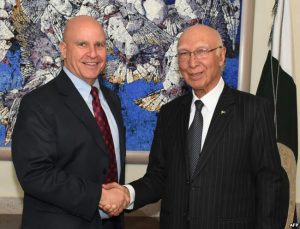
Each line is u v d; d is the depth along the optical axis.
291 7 2.52
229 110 1.59
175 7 2.48
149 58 2.50
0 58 2.46
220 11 2.49
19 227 2.38
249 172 1.59
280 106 2.32
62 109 1.56
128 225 2.45
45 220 1.55
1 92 2.48
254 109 1.58
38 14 2.45
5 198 2.53
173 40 2.49
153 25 2.49
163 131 1.78
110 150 1.67
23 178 1.51
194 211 1.54
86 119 1.58
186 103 1.74
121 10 2.47
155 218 2.55
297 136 2.35
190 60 1.60
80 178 1.54
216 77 1.65
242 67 2.50
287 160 2.19
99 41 1.65
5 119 2.49
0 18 2.44
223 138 1.56
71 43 1.63
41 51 2.46
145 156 2.54
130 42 2.49
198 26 1.64
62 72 1.67
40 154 1.50
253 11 2.48
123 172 1.78
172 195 1.63
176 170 1.63
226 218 1.54
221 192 1.54
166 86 2.52
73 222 1.54
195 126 1.63
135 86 2.52
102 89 1.86
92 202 1.51
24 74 2.47
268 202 1.53
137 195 1.76
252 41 2.50
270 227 1.51
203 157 1.55
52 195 1.49
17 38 2.45
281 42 2.35
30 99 1.55
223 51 1.67
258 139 1.55
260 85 2.39
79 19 1.67
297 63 2.55
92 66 1.64
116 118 1.80
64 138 1.54
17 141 1.52
